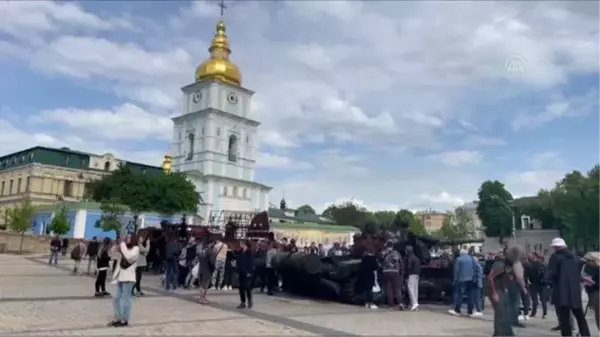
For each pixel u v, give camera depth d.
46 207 62.91
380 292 17.14
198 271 17.22
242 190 81.94
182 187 58.34
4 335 9.62
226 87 82.62
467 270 15.27
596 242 68.25
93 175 91.25
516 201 91.75
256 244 20.58
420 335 11.06
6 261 33.78
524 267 15.34
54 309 13.16
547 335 11.98
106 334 10.06
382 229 20.38
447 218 121.38
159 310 13.80
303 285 18.73
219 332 10.63
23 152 92.00
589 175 70.81
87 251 26.91
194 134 81.75
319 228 67.75
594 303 10.60
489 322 13.61
